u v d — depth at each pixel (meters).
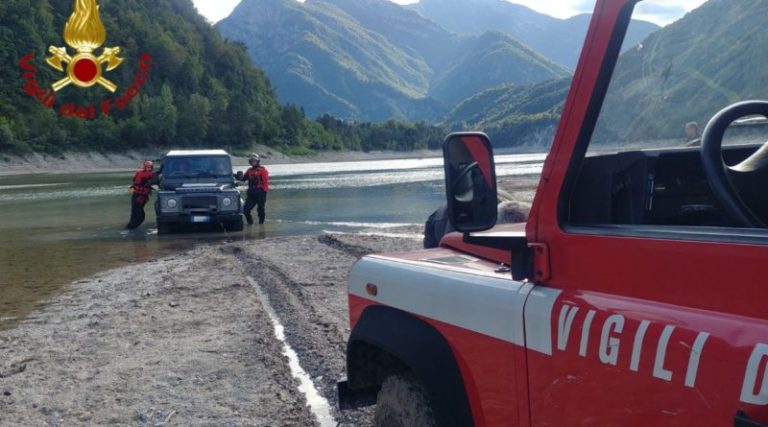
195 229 19.36
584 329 2.28
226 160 19.81
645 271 2.16
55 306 9.74
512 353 2.60
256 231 18.58
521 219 4.57
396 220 20.50
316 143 153.75
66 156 109.12
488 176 2.91
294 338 7.57
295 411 5.53
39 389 6.22
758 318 1.85
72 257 14.51
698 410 1.92
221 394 5.97
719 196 2.27
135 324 8.43
